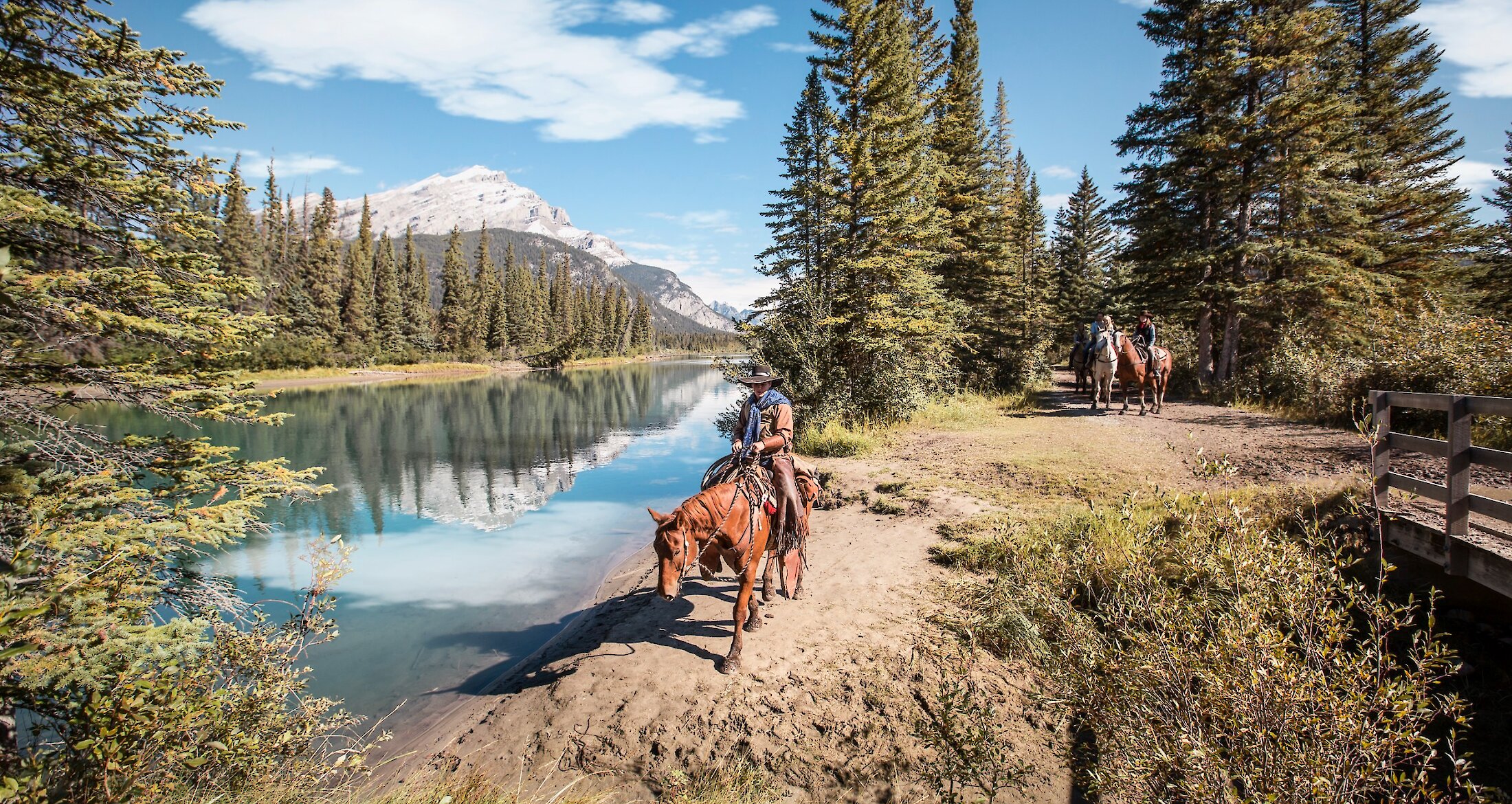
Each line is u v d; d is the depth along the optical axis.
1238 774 3.41
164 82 6.11
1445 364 12.89
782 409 6.36
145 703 3.66
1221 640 3.77
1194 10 21.20
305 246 84.75
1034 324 34.12
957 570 7.70
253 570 10.70
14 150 5.50
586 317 135.38
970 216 25.95
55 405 5.60
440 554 11.50
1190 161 21.84
